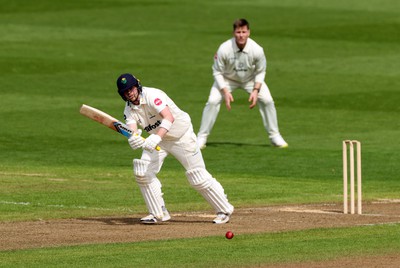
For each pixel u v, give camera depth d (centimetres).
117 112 8425
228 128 8119
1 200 5122
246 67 7144
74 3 13525
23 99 8969
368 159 6738
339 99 9162
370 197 5397
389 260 3575
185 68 10419
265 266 3497
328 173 6234
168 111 4328
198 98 9194
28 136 7544
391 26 12494
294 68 10462
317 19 12850
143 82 9788
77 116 8331
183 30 12144
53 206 4966
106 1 13725
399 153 6962
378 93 9419
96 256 3675
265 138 7688
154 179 4469
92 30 12069
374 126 8088
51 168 6303
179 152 4438
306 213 4781
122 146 7244
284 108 8806
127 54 10950
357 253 3703
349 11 13350
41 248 3850
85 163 6544
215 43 11525
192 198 5300
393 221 4488
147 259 3619
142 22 12544
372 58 10988
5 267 3494
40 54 10831
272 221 4525
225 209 4472
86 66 10381
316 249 3781
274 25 12500
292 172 6275
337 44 11638
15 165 6406
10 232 4228
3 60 10500
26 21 12450
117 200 5175
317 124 8181
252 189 5609
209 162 6669
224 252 3738
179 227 4359
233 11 13238
